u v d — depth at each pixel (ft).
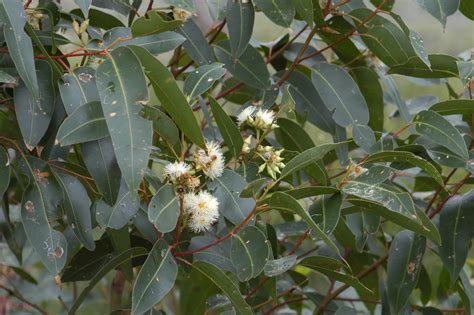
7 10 2.94
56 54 3.38
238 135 3.30
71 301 5.36
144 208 3.45
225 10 3.57
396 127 6.00
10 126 3.38
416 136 3.76
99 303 5.42
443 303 4.41
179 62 4.44
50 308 5.76
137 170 2.84
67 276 3.69
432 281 4.79
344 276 3.38
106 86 2.94
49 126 3.28
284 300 4.62
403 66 3.76
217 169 3.12
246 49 3.85
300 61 3.89
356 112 3.73
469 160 3.60
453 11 3.33
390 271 3.72
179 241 3.37
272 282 3.62
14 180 4.19
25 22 2.97
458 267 3.68
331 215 3.25
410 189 4.65
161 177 3.54
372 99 4.08
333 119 3.77
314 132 5.88
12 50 2.92
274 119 3.36
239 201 3.17
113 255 3.71
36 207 3.19
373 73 4.01
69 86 3.13
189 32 3.72
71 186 3.26
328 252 4.21
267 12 3.53
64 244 3.16
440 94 6.88
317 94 3.99
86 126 2.99
